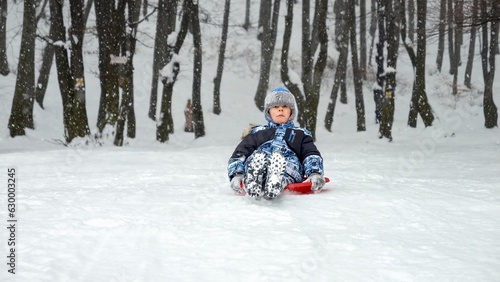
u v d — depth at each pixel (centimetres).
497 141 1967
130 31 1705
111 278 253
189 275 259
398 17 2316
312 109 1920
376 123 3102
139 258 286
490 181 640
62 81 1631
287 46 1930
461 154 1306
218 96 3127
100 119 1680
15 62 3052
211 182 627
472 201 470
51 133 2280
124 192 526
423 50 2145
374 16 3988
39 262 277
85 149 1402
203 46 3888
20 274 257
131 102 2219
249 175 436
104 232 344
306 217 395
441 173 788
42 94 2539
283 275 259
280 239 327
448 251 304
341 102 3609
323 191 524
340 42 2856
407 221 386
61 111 2598
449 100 3634
